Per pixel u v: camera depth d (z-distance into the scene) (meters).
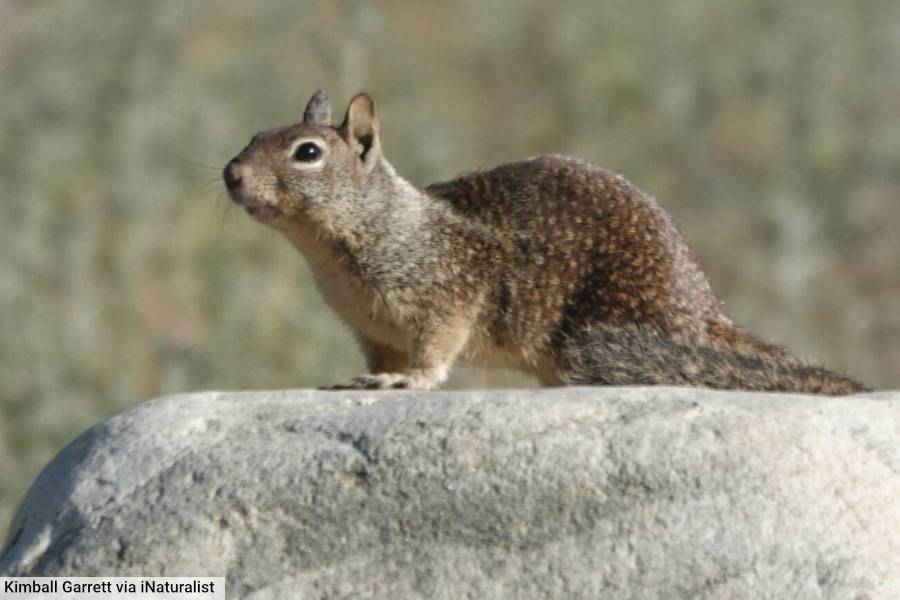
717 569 9.11
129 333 20.42
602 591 9.12
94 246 21.66
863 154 26.50
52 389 17.98
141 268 21.69
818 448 9.36
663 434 9.34
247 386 18.25
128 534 9.48
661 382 11.53
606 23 29.19
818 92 27.62
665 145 26.84
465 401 9.61
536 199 12.40
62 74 23.56
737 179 26.22
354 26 22.02
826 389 11.26
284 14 26.62
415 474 9.36
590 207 12.27
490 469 9.32
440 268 12.41
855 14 29.31
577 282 12.16
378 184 12.57
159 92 23.89
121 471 9.70
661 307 11.92
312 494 9.42
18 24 24.48
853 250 25.11
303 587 9.29
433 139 24.75
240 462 9.57
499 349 12.55
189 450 9.70
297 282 19.98
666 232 12.20
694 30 28.98
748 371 11.44
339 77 22.92
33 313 19.39
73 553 9.50
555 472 9.28
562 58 28.69
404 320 12.52
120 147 22.78
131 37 24.52
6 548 9.96
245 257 21.03
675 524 9.18
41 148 22.34
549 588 9.14
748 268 23.52
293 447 9.58
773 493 9.23
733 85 27.92
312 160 12.41
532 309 12.26
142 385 19.22
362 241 12.50
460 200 12.63
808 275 23.05
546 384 12.53
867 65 28.30
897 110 27.62
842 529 9.20
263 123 24.70
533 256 12.27
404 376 12.24
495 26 29.59
